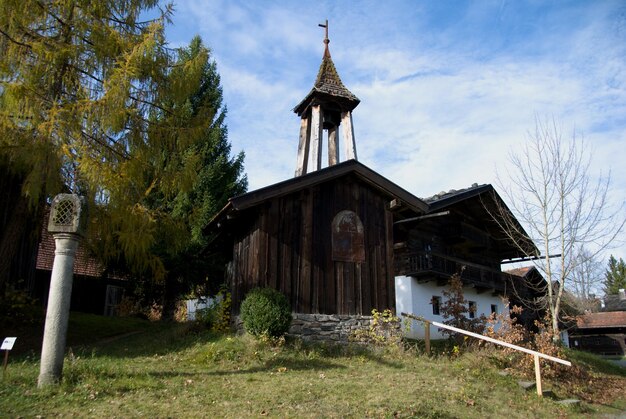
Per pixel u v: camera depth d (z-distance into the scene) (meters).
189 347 11.17
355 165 13.29
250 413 6.72
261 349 10.59
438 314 19.69
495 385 10.26
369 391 8.35
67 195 7.47
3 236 11.54
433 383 9.45
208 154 20.83
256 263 12.19
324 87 15.65
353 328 12.55
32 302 13.87
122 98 10.05
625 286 59.03
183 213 18.92
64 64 10.68
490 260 25.12
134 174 10.93
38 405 6.29
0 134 9.80
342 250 13.09
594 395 11.77
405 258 19.11
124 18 11.66
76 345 12.40
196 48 20.64
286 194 12.72
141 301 20.25
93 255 12.39
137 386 7.43
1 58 9.95
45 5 10.56
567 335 32.59
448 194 20.58
